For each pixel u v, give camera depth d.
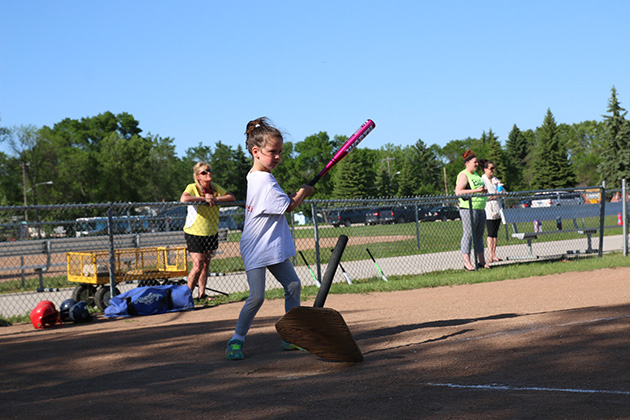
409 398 2.96
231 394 3.33
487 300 6.91
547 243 15.70
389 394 3.07
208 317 6.87
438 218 16.78
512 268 10.07
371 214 14.69
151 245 11.06
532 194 11.35
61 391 3.72
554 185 80.31
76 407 3.26
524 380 3.18
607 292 6.98
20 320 7.43
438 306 6.63
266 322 6.18
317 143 96.88
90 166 74.69
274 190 4.30
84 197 75.44
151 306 7.45
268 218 4.39
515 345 4.12
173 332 5.85
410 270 11.43
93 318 7.40
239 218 18.02
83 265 8.37
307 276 10.88
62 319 7.04
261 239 4.38
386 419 2.64
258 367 4.07
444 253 14.13
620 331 4.35
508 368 3.48
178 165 85.12
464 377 3.34
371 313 6.42
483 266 10.66
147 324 6.61
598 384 3.00
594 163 110.75
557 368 3.40
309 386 3.39
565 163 80.38
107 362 4.58
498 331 4.71
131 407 3.19
